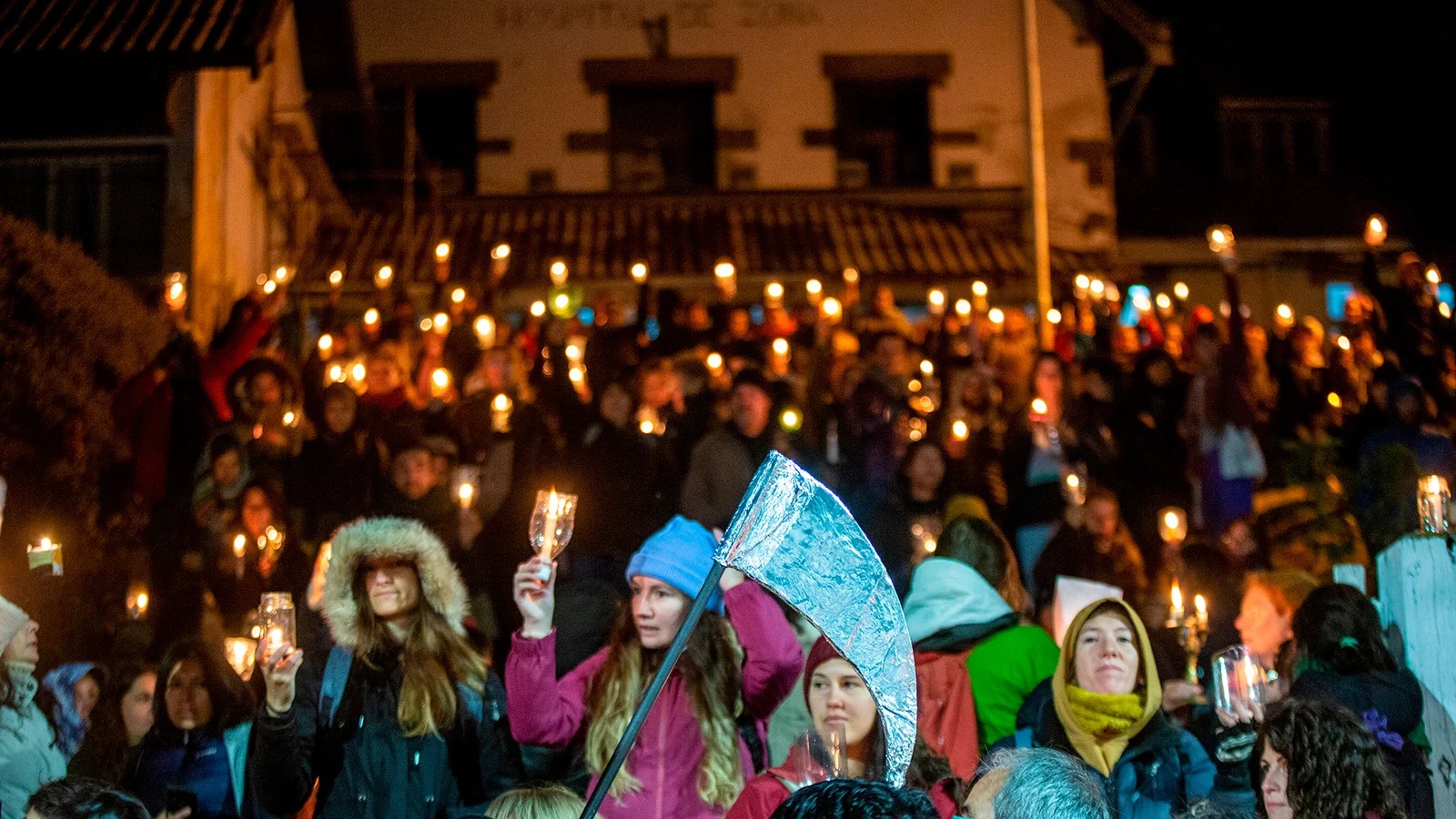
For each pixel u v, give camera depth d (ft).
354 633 18.90
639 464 35.40
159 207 57.11
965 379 39.73
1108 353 50.06
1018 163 84.84
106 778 22.35
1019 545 36.04
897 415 38.14
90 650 30.40
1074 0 85.46
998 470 36.99
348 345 51.72
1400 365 46.06
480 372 42.75
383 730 18.51
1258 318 85.92
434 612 18.97
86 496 39.27
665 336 48.21
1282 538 33.94
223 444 35.42
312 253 74.28
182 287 40.60
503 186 83.56
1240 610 28.19
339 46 79.46
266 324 42.57
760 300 75.36
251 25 55.01
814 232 79.71
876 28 85.46
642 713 13.44
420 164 82.33
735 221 80.94
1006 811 13.39
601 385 44.52
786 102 84.84
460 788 18.56
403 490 34.37
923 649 22.52
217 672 21.03
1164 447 40.75
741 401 34.55
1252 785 18.81
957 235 80.94
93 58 53.47
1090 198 83.92
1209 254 85.71
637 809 18.95
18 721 20.44
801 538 13.60
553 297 47.80
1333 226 87.10
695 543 20.13
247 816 19.66
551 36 84.99
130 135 56.80
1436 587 21.81
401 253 75.15
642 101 85.20
